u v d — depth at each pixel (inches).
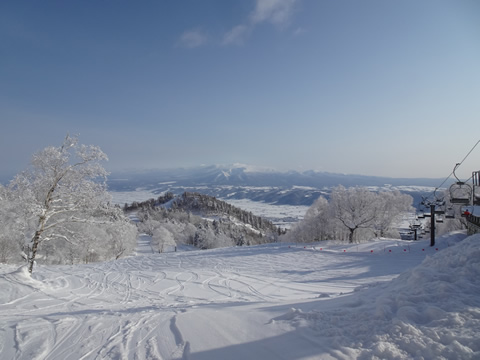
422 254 872.9
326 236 1902.1
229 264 887.1
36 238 561.9
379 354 128.7
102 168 618.8
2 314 290.5
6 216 618.5
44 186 580.1
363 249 1079.6
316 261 890.7
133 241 1863.9
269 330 170.9
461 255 217.0
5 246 861.2
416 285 193.9
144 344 177.0
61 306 344.2
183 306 321.7
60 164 577.3
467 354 117.4
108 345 181.8
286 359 136.4
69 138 591.2
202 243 3184.1
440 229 1606.8
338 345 141.5
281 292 502.9
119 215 655.1
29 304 345.4
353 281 599.8
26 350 181.6
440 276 196.1
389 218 1681.8
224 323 192.5
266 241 3796.8
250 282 596.7
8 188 568.7
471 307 152.1
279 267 812.0
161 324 210.8
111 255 1643.7
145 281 610.5
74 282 581.0
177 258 1080.8
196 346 163.2
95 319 239.6
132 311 287.9
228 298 451.5
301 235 1941.4
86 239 660.7
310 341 150.3
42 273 695.1
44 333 208.4
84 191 599.8
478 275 188.7
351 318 170.4
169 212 5324.8
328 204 1697.8
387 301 178.9
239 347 155.1
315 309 204.2
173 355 157.0
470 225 615.8
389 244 1104.8
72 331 211.3
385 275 646.5
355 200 1528.1
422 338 133.0
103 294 466.0
